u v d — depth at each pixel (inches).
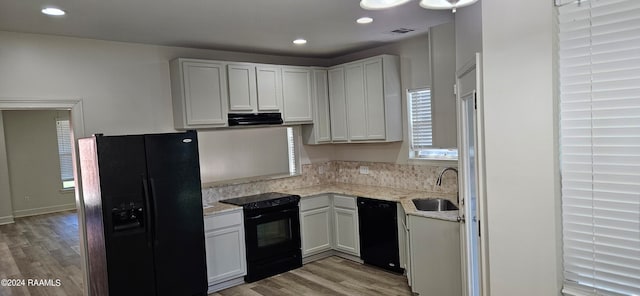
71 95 149.4
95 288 148.8
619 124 72.2
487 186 89.7
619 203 73.3
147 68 167.0
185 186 147.4
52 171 368.8
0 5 110.7
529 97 81.0
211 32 151.4
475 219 112.7
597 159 75.1
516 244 85.5
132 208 135.8
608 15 71.6
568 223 79.5
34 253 235.9
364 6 69.4
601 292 76.7
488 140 88.6
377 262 177.3
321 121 209.2
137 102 164.2
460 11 114.3
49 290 178.5
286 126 207.8
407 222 145.8
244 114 182.1
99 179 129.8
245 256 170.4
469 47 104.1
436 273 134.2
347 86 199.2
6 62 137.1
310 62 218.5
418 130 185.6
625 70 70.8
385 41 184.2
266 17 134.3
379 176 204.1
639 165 70.7
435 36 136.6
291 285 166.9
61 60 147.4
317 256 197.2
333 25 149.1
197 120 168.2
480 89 91.4
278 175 209.0
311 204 192.4
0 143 319.0
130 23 134.0
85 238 155.3
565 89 77.7
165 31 146.6
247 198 186.5
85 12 119.6
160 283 142.6
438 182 165.6
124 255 134.8
